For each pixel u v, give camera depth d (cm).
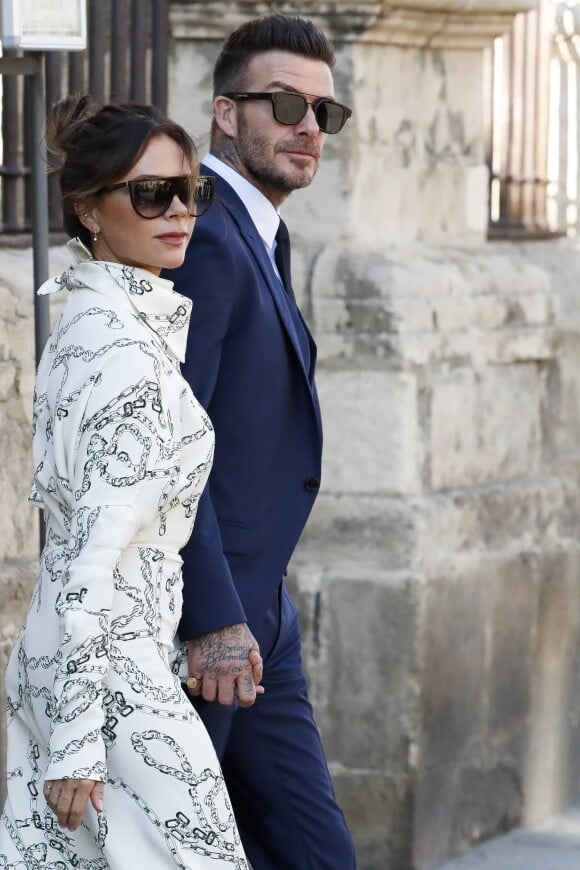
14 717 717
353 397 1345
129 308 698
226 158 905
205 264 824
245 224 871
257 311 845
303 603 1353
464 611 1403
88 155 712
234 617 794
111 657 673
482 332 1422
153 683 683
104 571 648
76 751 641
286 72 894
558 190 1717
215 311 823
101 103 746
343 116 912
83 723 644
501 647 1455
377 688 1352
